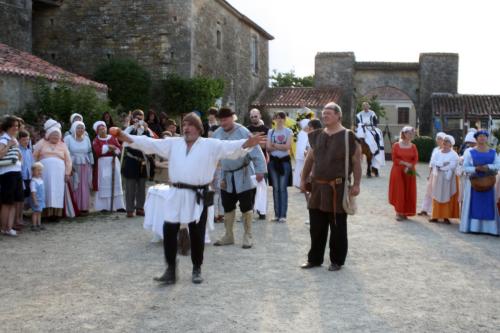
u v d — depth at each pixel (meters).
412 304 5.36
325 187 6.46
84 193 10.56
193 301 5.38
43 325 4.74
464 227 9.23
